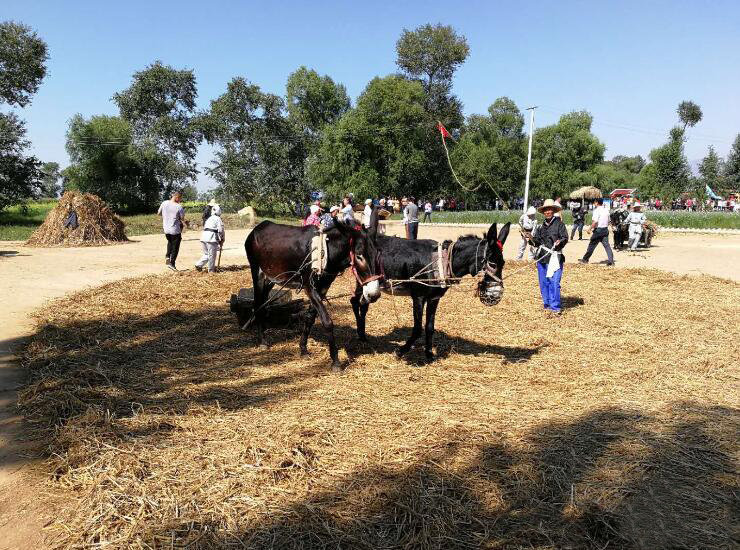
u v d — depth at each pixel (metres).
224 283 11.62
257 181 53.12
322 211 14.68
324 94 67.25
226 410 5.05
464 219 43.88
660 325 8.70
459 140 58.81
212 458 4.06
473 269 6.47
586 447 4.37
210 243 12.85
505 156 59.12
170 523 3.30
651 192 54.81
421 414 4.99
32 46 42.03
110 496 3.55
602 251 19.61
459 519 3.41
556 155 60.94
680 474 4.00
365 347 7.46
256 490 3.66
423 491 3.66
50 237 21.25
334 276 6.79
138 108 55.81
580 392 5.72
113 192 52.75
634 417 4.98
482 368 6.56
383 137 50.62
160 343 7.26
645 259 17.25
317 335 7.98
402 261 6.65
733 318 9.15
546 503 3.61
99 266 14.58
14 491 3.71
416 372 6.36
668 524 3.43
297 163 57.31
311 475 3.88
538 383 6.04
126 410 4.96
